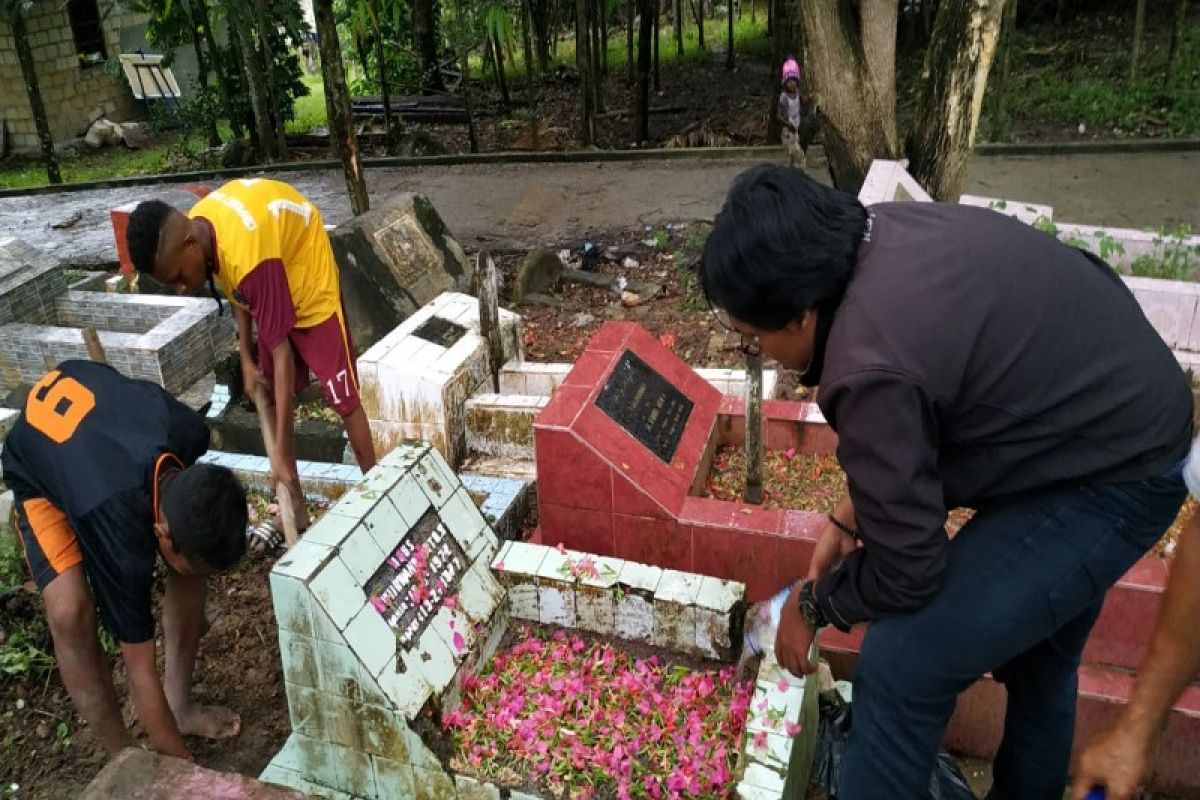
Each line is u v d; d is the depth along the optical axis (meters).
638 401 3.90
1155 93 11.98
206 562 2.78
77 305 6.76
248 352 4.20
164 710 2.95
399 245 6.31
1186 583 1.72
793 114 8.21
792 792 2.69
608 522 3.67
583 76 12.25
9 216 11.70
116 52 17.08
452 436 4.72
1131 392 1.90
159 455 2.84
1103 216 8.98
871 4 6.78
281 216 3.91
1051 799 2.55
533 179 11.45
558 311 7.05
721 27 19.23
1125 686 3.11
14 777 3.42
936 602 2.04
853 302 1.87
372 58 17.23
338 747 2.97
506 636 3.36
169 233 3.66
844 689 3.26
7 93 15.85
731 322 2.05
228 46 14.66
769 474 4.06
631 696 3.07
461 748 2.92
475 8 13.21
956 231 1.91
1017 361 1.85
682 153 11.73
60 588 3.02
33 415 3.00
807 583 2.31
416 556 3.10
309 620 2.79
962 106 6.41
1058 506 1.99
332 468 4.66
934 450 1.87
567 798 2.76
